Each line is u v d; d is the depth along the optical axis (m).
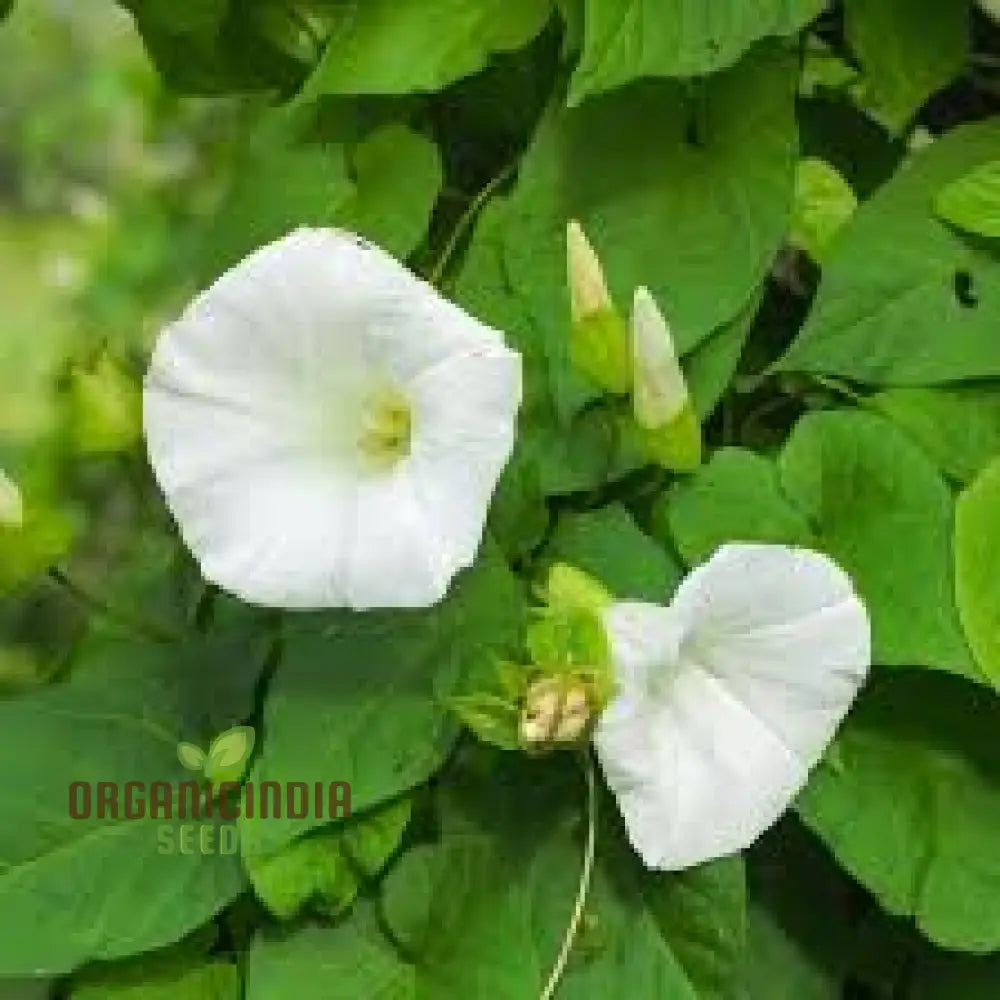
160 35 0.92
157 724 0.87
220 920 0.86
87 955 0.84
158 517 0.92
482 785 0.85
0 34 1.55
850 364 0.84
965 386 0.85
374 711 0.84
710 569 0.80
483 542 0.83
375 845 0.84
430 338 0.80
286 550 0.81
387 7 0.86
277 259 0.81
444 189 0.89
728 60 0.82
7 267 1.62
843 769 0.84
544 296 0.85
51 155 1.60
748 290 0.84
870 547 0.83
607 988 0.84
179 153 1.33
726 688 0.81
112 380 0.88
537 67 0.88
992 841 0.84
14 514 0.86
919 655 0.82
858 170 0.91
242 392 0.82
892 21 0.88
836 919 0.87
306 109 0.88
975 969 0.87
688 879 0.84
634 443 0.84
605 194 0.85
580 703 0.80
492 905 0.84
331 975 0.84
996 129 0.86
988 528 0.82
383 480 0.82
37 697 0.87
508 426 0.80
